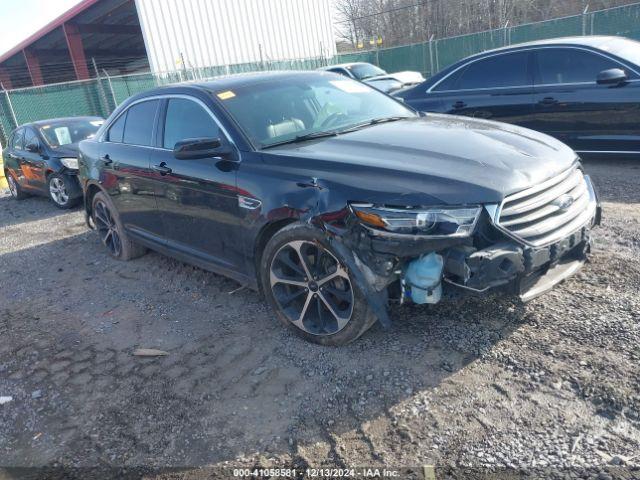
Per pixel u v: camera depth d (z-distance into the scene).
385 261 2.98
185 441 2.80
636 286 3.64
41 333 4.32
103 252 6.28
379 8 41.06
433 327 3.47
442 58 22.62
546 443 2.45
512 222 2.94
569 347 3.08
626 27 17.05
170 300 4.62
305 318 3.50
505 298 3.66
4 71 34.72
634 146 6.47
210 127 4.09
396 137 3.66
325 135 3.90
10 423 3.21
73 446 2.91
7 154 10.57
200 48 22.05
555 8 33.66
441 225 2.85
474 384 2.89
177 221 4.50
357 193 3.04
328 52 28.47
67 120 10.21
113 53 35.03
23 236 7.69
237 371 3.35
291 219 3.41
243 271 3.95
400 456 2.49
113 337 4.07
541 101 7.03
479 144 3.42
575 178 3.44
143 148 4.82
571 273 3.30
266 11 24.77
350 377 3.10
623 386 2.71
